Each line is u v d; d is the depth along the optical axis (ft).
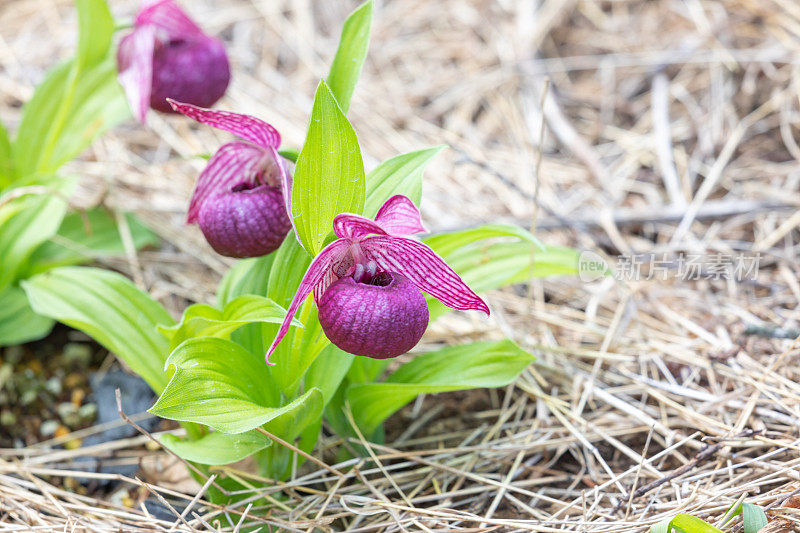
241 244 3.09
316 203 2.97
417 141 3.97
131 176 3.84
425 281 2.99
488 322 3.54
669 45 4.10
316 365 3.19
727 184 3.79
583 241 3.71
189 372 3.00
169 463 3.29
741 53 4.00
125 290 3.23
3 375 3.49
